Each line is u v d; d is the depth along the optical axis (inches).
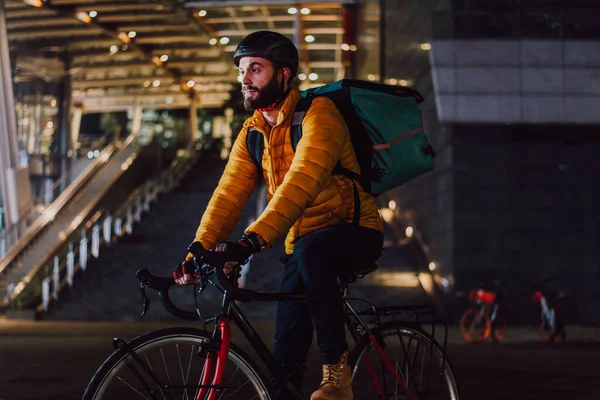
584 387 339.9
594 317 892.0
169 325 778.2
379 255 168.9
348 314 174.4
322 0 1517.0
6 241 1314.0
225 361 151.5
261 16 1589.6
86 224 1244.5
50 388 307.4
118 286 946.1
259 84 156.8
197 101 2257.6
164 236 1135.6
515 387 336.2
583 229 909.2
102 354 457.7
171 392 148.7
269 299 158.6
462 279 900.6
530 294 869.2
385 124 163.8
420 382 182.7
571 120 908.6
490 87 915.4
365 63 1562.5
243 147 170.9
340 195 160.9
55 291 914.7
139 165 1614.2
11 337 602.2
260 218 146.1
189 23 1552.7
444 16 928.9
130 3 1425.9
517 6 927.7
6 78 1341.0
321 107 157.0
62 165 1785.2
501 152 919.7
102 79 2007.9
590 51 917.8
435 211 991.0
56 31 1599.4
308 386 310.2
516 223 909.8
